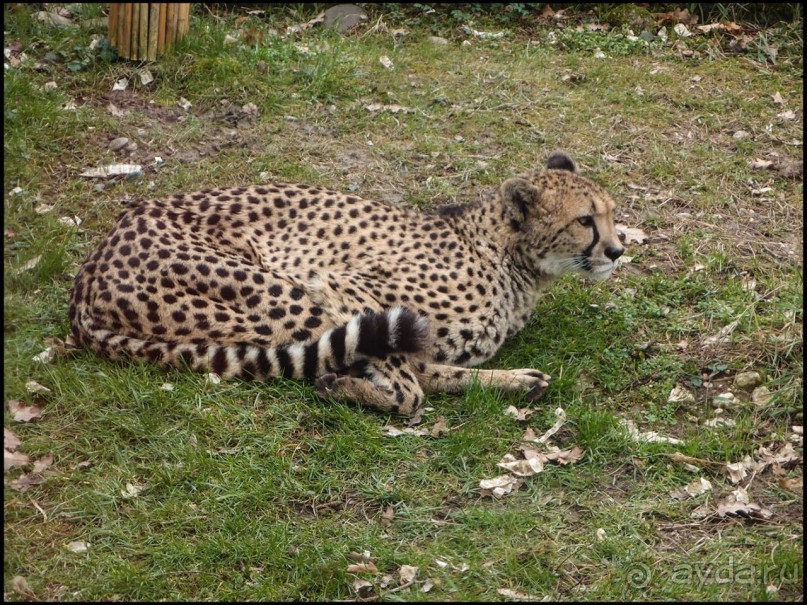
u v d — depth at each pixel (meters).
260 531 5.51
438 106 10.01
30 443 5.94
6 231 7.75
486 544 5.49
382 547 5.42
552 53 11.15
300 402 6.36
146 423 6.10
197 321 6.39
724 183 8.98
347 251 6.76
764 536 5.54
